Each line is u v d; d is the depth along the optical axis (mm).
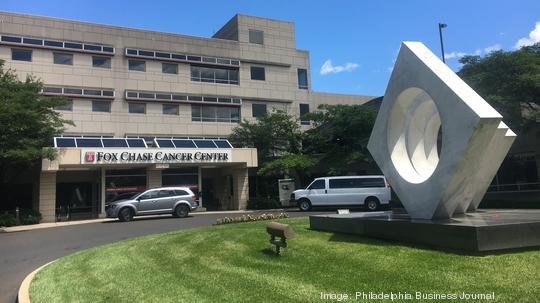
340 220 11641
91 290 7637
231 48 42062
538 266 6961
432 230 8781
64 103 27203
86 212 32969
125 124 36344
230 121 41188
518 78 21688
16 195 32250
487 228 7918
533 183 26047
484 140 8953
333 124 33844
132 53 37031
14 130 22625
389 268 7559
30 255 12945
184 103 38938
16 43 32688
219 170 36688
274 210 29766
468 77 23891
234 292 6812
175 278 8008
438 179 9531
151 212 24062
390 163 11156
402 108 11391
